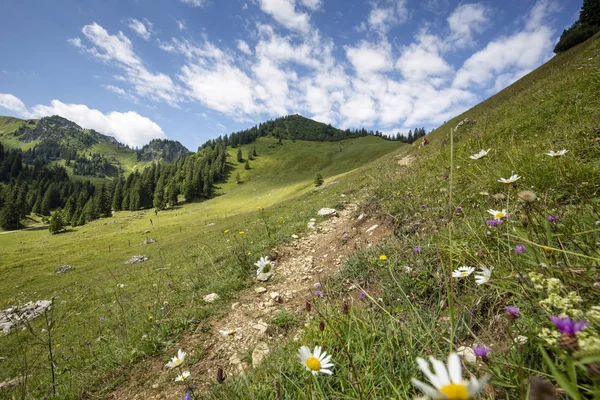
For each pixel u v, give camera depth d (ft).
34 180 585.63
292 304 14.67
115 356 14.11
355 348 6.06
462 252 8.29
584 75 31.19
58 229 285.84
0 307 76.28
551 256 4.86
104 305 41.32
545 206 7.95
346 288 12.46
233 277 20.29
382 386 4.84
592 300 3.85
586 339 2.23
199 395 7.47
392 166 61.16
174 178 416.26
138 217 315.58
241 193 383.45
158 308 19.20
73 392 12.23
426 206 16.14
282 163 498.69
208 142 650.02
